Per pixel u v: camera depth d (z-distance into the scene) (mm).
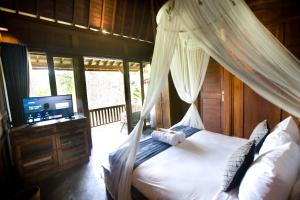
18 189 2166
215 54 1488
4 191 2098
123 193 1597
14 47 2490
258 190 941
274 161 1060
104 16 3340
